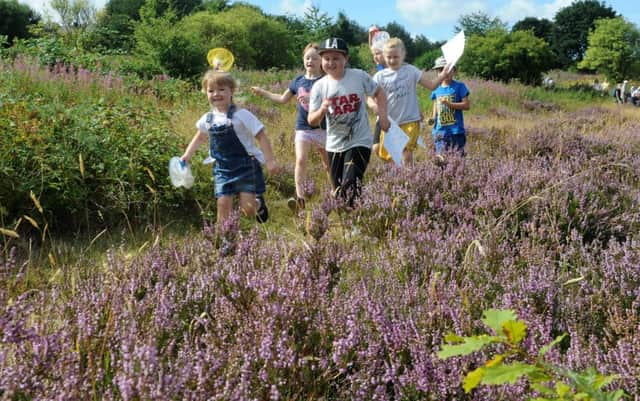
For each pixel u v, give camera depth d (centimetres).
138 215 539
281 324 248
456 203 508
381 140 681
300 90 632
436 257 363
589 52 5231
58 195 488
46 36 1698
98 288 298
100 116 599
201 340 245
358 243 438
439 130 771
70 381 196
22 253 434
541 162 714
